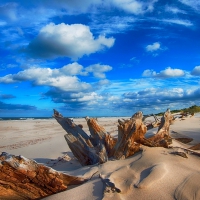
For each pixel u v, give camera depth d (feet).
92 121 27.71
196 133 42.80
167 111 30.14
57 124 120.78
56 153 39.60
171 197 15.47
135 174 18.35
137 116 24.34
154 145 24.43
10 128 99.25
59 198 17.12
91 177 19.71
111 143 26.73
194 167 19.49
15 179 18.34
